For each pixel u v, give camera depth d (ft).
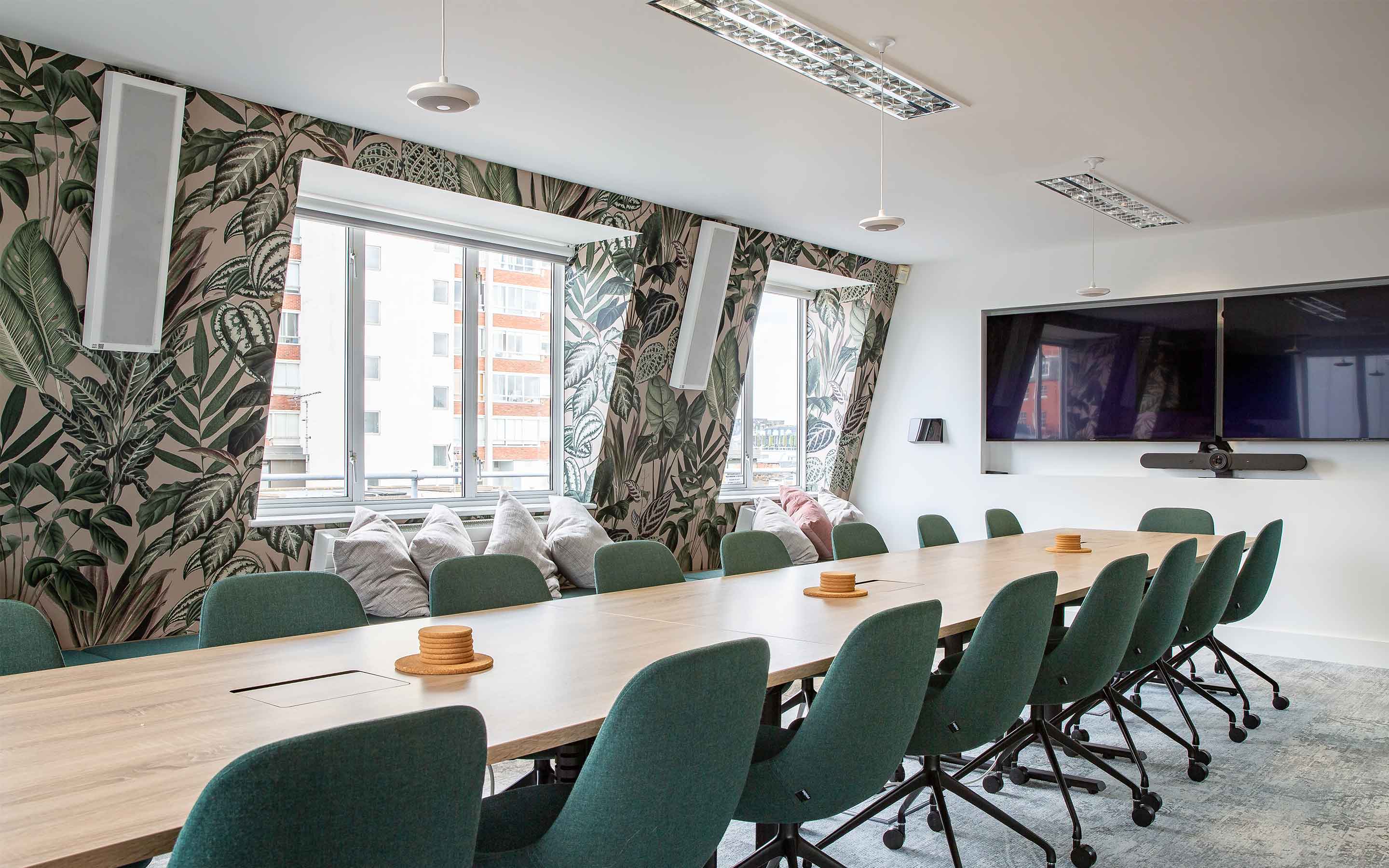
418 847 4.70
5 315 12.74
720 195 20.29
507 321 21.27
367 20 12.02
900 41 12.78
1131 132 16.47
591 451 21.58
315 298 18.10
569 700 6.86
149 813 4.69
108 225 13.24
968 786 13.23
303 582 9.80
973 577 13.44
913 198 20.72
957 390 28.14
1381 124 16.10
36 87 12.62
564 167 18.24
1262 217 22.86
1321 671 20.61
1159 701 18.01
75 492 13.80
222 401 15.03
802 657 8.34
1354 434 22.65
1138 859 10.82
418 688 7.20
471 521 19.62
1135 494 24.79
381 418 19.11
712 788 6.38
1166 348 25.08
